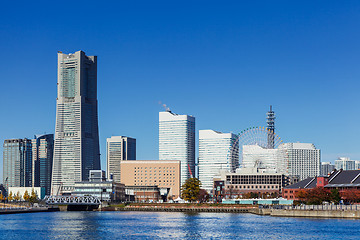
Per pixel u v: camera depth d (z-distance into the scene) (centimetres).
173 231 19650
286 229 19538
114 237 17912
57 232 19475
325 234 17812
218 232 19150
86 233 19112
